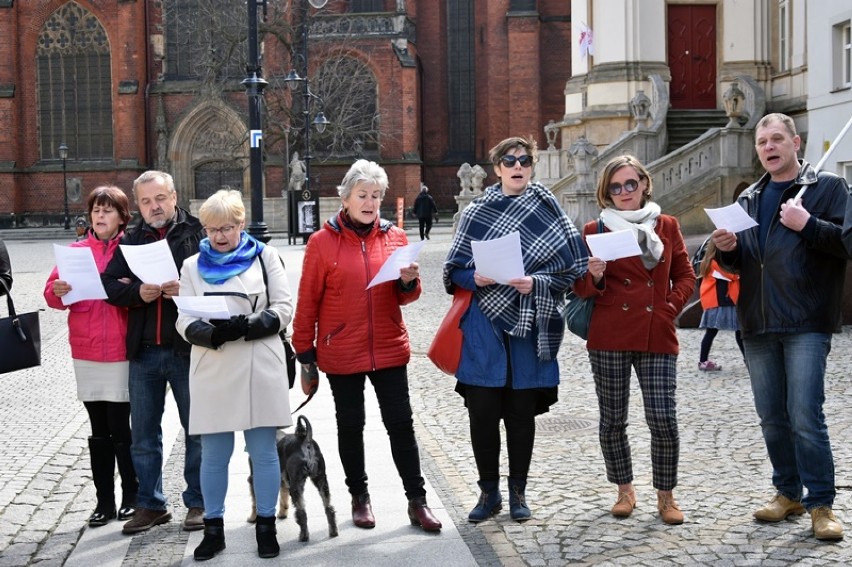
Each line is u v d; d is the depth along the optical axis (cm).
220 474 600
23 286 2450
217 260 609
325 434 914
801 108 2639
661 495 639
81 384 660
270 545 592
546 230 641
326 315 649
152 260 615
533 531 626
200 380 592
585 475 757
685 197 2434
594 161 2606
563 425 936
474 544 607
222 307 571
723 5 2895
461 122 5734
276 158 5312
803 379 602
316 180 5394
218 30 5209
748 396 1041
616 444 653
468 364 643
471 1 5672
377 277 617
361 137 5453
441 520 656
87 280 627
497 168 659
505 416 653
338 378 654
